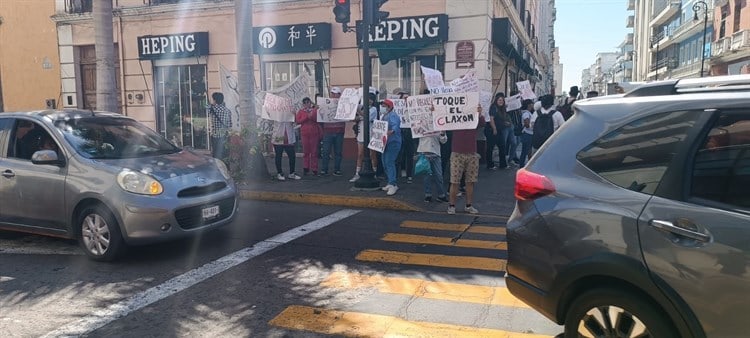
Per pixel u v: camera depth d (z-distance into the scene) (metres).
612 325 3.01
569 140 3.43
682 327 2.72
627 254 2.89
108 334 4.07
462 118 8.10
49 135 6.35
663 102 3.10
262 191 9.83
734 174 2.74
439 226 7.60
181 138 16.89
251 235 7.04
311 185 10.48
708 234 2.66
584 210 3.12
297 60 15.01
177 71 16.72
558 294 3.23
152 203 5.67
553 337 4.00
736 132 2.79
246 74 10.97
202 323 4.27
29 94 18.47
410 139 10.78
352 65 14.43
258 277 5.37
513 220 3.59
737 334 2.57
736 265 2.56
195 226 6.01
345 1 9.85
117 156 6.32
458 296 4.86
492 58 14.10
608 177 3.16
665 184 2.90
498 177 11.55
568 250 3.15
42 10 17.94
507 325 4.23
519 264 3.49
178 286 5.10
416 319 4.35
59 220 6.07
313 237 6.95
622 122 3.21
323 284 5.17
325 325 4.23
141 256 6.08
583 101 3.57
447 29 13.20
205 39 15.79
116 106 11.53
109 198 5.70
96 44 11.24
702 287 2.65
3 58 18.56
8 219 6.43
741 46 35.66
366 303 4.69
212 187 6.26
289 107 11.19
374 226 7.61
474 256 6.11
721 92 2.95
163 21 16.50
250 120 11.02
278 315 4.43
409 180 10.92
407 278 5.35
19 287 5.10
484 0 12.89
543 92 47.03
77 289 5.03
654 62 70.88
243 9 10.86
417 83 13.91
